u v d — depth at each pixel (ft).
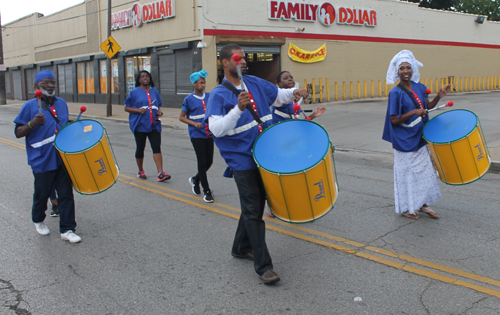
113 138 43.78
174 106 69.87
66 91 100.58
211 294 11.64
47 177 15.35
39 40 107.14
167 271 13.14
